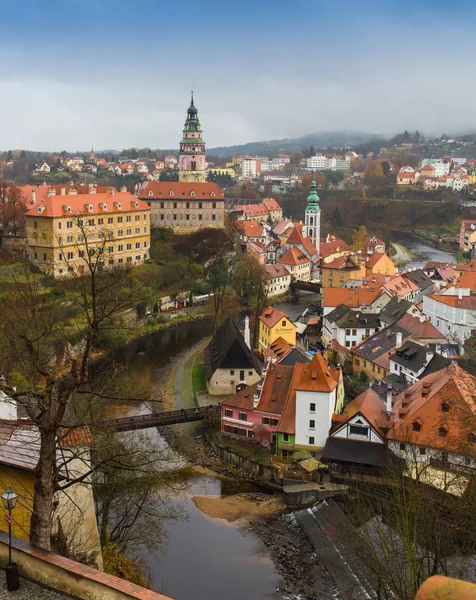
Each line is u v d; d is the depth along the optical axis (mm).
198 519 81062
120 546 65938
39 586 27344
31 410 39031
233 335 128500
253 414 101438
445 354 122188
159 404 119438
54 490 37625
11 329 61781
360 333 148125
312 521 79812
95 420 58156
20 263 168500
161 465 89188
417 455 83188
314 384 94500
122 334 144000
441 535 56031
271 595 65875
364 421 90312
